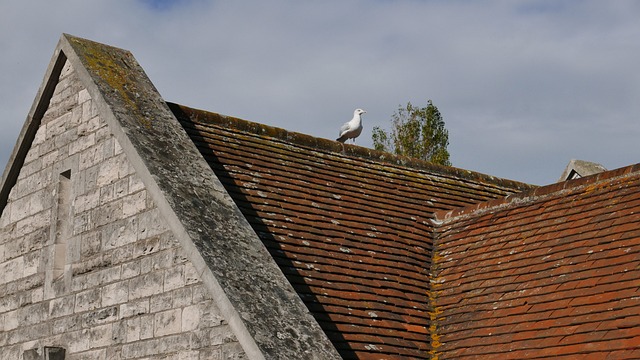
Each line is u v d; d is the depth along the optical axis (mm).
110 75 18656
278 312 14117
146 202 16547
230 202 16266
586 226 17484
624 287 15172
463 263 18641
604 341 14234
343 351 15281
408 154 50844
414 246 19422
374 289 17266
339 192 19984
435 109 51938
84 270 17734
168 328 15500
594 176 18797
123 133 17031
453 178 23250
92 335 17203
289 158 20297
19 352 19062
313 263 17094
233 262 14789
